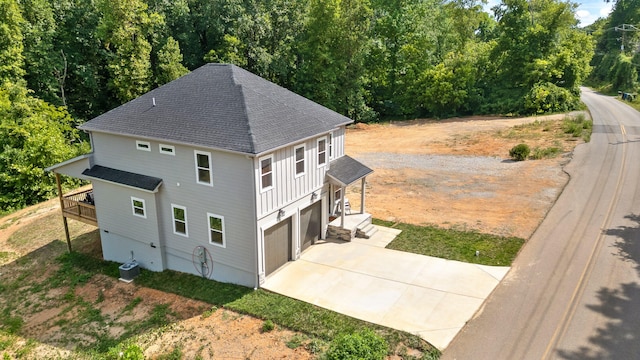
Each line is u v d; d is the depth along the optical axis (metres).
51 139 29.20
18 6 34.38
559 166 25.89
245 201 13.77
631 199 20.06
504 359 10.27
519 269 14.53
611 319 11.52
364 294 13.53
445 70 48.84
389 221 19.62
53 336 13.44
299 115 16.53
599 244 15.91
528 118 42.94
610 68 67.56
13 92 30.64
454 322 11.80
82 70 39.03
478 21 60.69
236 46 43.62
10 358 12.71
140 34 38.66
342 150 19.67
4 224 24.72
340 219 18.67
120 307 14.56
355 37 45.31
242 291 14.31
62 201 19.08
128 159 16.47
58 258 19.11
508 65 48.03
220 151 13.70
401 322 11.89
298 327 11.96
